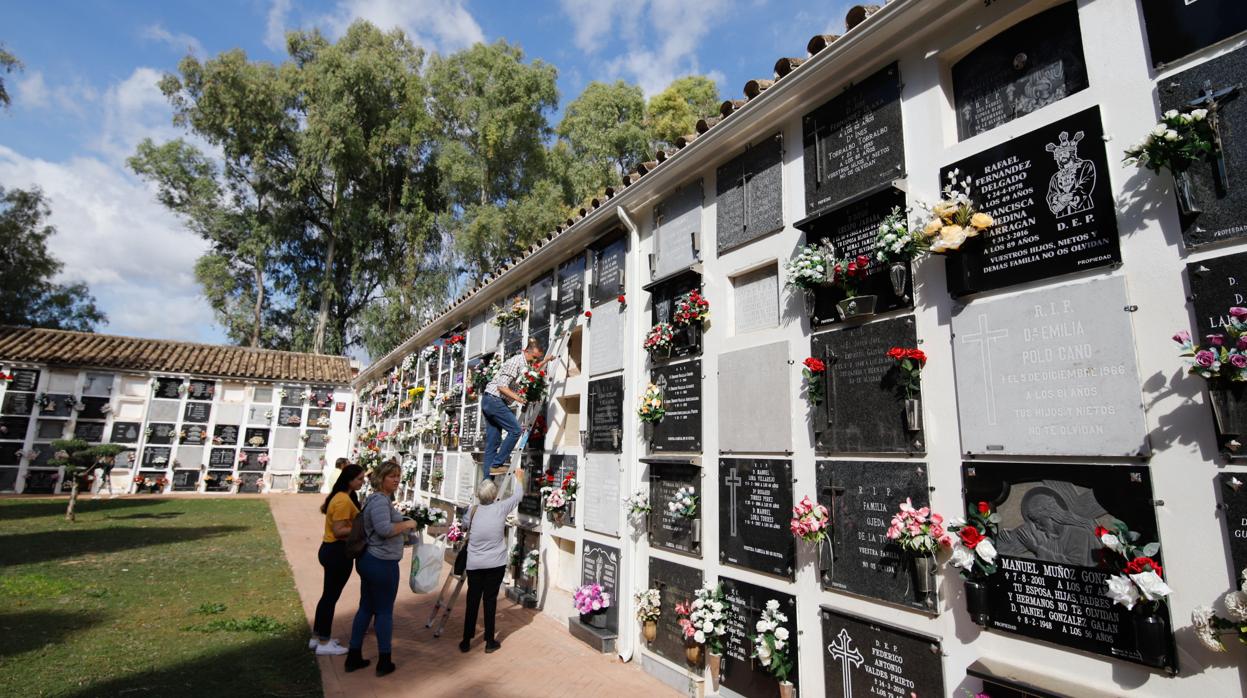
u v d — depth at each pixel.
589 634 5.38
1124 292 2.48
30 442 15.43
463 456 9.30
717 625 4.14
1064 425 2.59
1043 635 2.53
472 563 5.21
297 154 22.08
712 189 5.04
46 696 3.66
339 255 24.77
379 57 21.20
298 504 15.47
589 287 6.64
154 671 4.19
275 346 26.02
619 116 21.38
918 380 3.15
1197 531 2.19
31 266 22.52
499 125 19.55
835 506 3.53
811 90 4.05
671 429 5.04
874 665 3.19
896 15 3.37
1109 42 2.68
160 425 17.00
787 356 4.04
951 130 3.33
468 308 10.09
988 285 2.94
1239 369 2.07
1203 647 2.13
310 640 5.02
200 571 7.46
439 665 4.75
